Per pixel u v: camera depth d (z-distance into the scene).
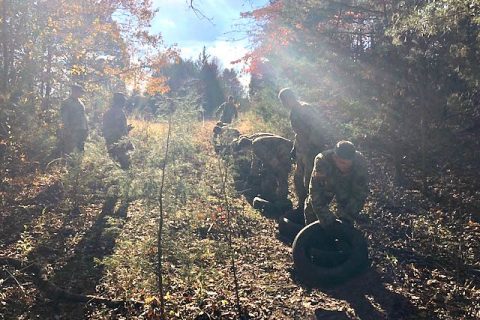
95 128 12.13
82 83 13.73
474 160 9.35
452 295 5.11
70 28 12.45
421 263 6.00
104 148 8.37
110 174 7.05
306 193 7.77
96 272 5.78
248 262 6.24
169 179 4.80
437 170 9.33
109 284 5.47
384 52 9.95
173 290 5.21
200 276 5.01
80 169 8.23
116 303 4.99
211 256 5.60
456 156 9.65
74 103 10.01
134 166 5.05
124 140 5.54
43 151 8.96
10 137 7.97
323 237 5.96
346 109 10.16
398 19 8.12
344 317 4.71
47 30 10.55
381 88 10.38
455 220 7.36
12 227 7.00
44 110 10.09
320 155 5.97
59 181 8.89
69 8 11.88
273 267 6.08
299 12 11.65
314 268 5.57
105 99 13.99
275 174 8.95
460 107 9.28
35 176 8.79
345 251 5.82
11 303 4.89
